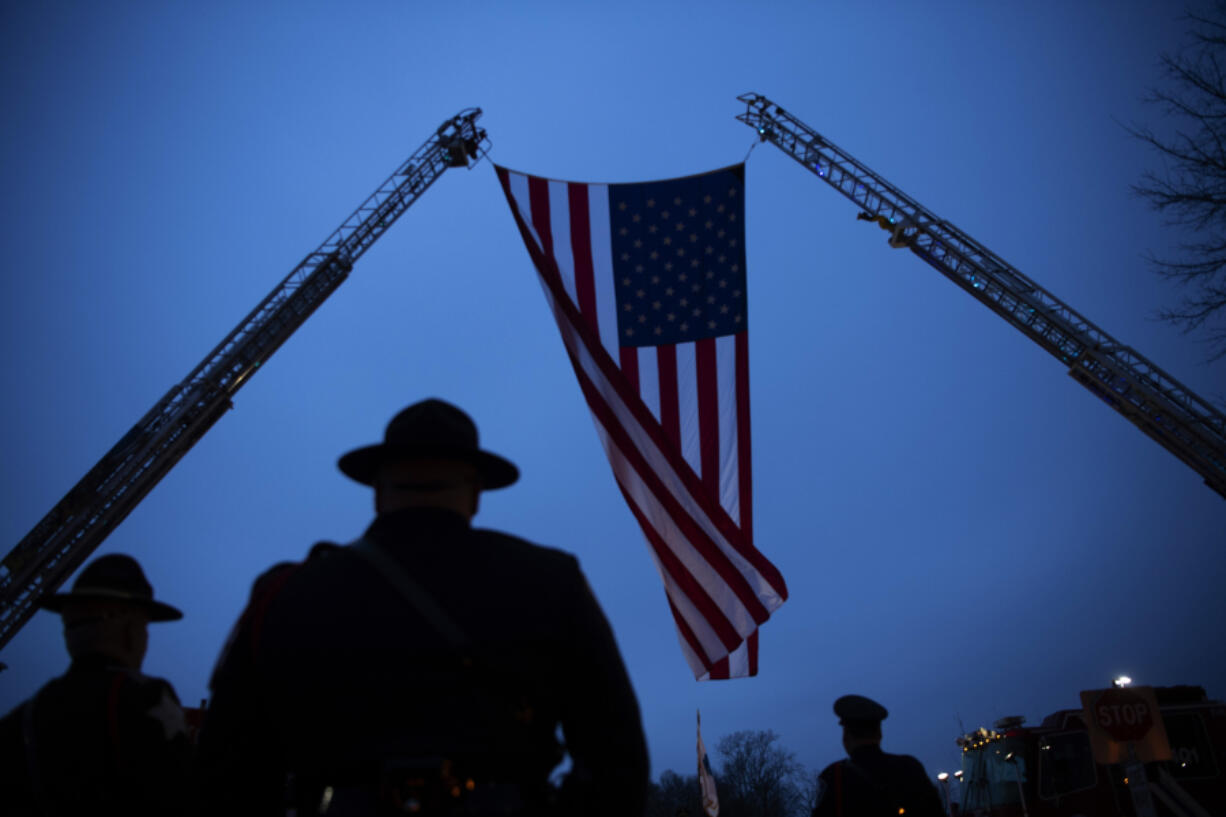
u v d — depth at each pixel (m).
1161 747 11.09
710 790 18.91
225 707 1.78
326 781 1.63
